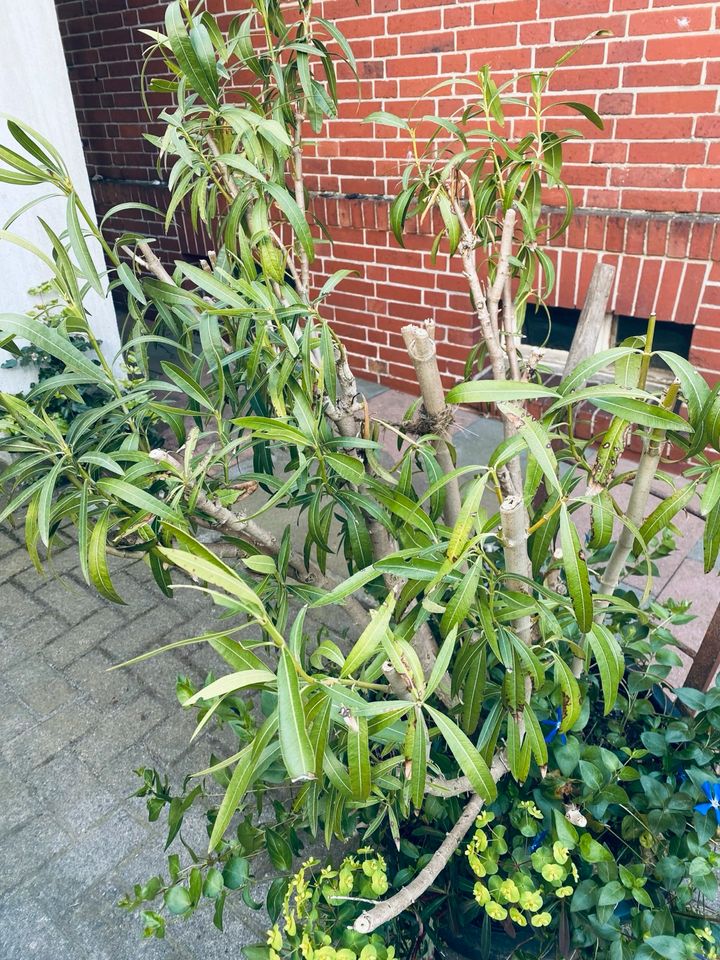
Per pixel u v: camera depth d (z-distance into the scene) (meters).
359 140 4.23
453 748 1.02
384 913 1.30
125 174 6.16
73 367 1.31
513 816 1.57
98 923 2.02
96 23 5.58
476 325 4.33
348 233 4.53
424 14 3.69
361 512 1.67
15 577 3.42
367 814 1.69
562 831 1.43
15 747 2.56
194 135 1.66
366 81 4.05
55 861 2.19
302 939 1.43
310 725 0.97
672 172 3.30
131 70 5.57
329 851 2.09
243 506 3.72
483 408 4.52
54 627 3.11
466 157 1.55
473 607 1.32
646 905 1.40
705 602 2.92
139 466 1.27
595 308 1.58
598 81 3.32
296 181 1.89
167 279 1.63
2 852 2.21
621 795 1.54
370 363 4.92
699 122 3.15
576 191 3.59
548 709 1.67
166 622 3.11
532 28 3.40
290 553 1.58
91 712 2.69
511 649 1.25
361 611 1.78
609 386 1.08
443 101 3.83
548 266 1.70
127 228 6.30
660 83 3.18
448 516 1.69
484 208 1.72
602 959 1.52
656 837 1.57
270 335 1.49
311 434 1.33
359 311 4.77
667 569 3.12
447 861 1.55
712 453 3.59
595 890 1.45
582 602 1.04
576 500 1.23
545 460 1.01
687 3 2.99
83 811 2.33
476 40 3.59
